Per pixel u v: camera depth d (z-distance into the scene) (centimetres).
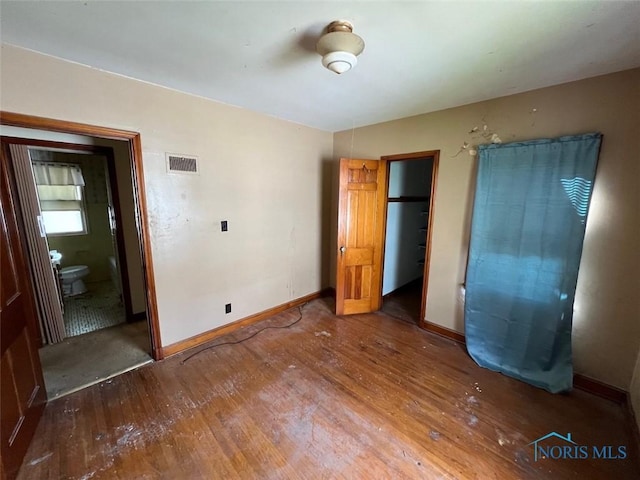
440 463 158
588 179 199
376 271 358
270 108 283
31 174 257
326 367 245
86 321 330
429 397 210
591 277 209
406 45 160
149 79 216
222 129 270
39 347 271
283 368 243
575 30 143
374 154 342
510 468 155
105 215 484
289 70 197
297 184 351
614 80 190
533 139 227
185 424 182
